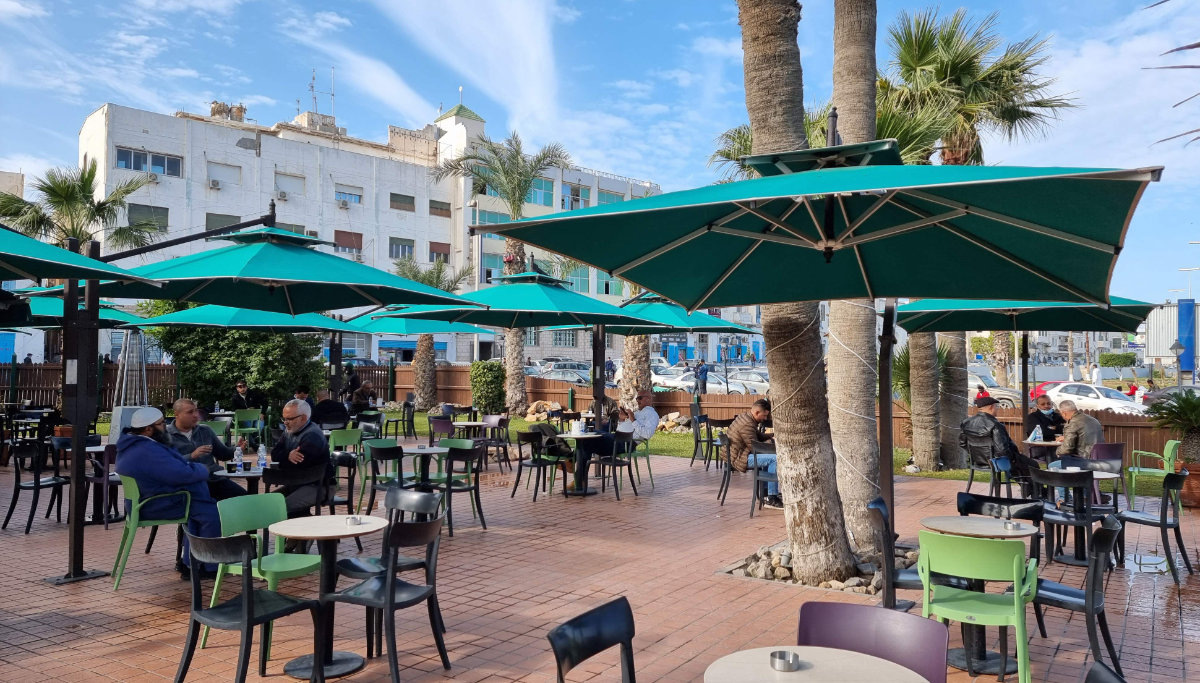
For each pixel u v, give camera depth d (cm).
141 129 3900
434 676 496
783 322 713
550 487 1237
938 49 1519
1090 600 487
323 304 1041
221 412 1594
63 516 1027
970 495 625
